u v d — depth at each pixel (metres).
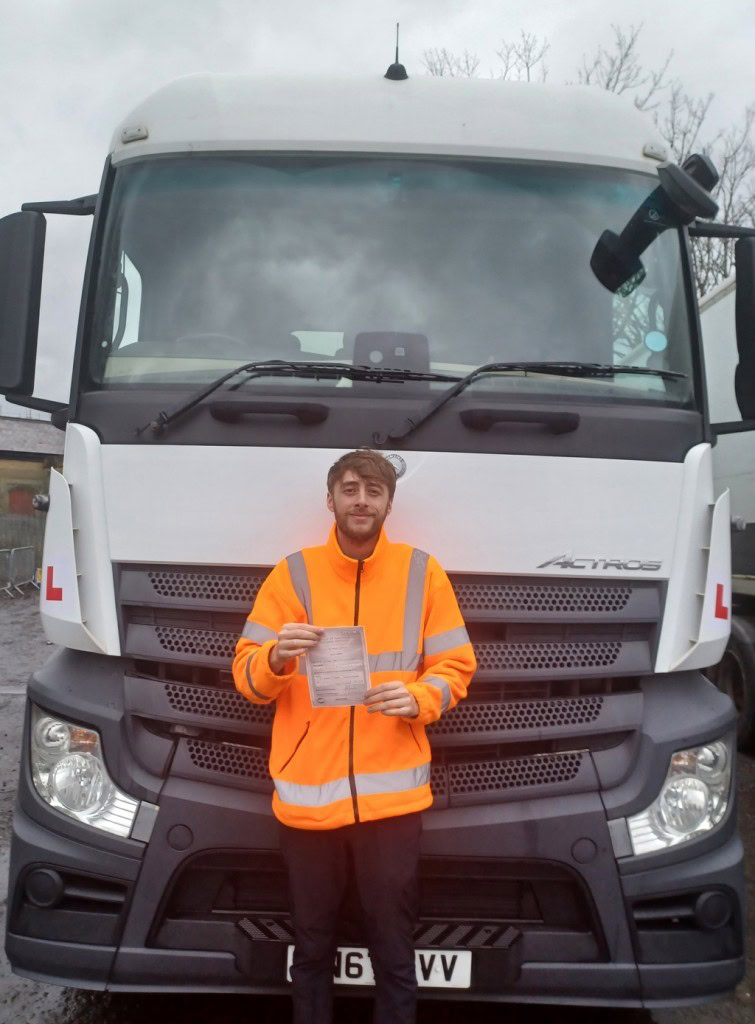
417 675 2.77
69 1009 3.47
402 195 3.50
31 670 10.69
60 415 3.62
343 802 2.62
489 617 2.99
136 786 2.88
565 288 3.44
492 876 2.90
